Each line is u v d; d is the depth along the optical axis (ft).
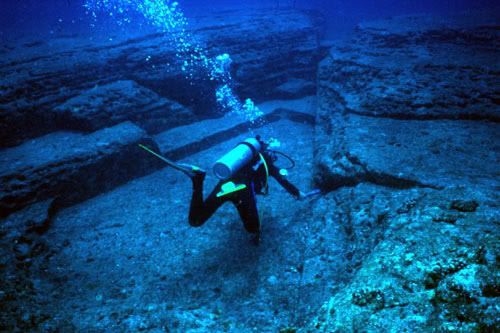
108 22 41.52
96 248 12.03
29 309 8.82
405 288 5.56
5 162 15.30
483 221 6.61
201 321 8.60
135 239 12.48
